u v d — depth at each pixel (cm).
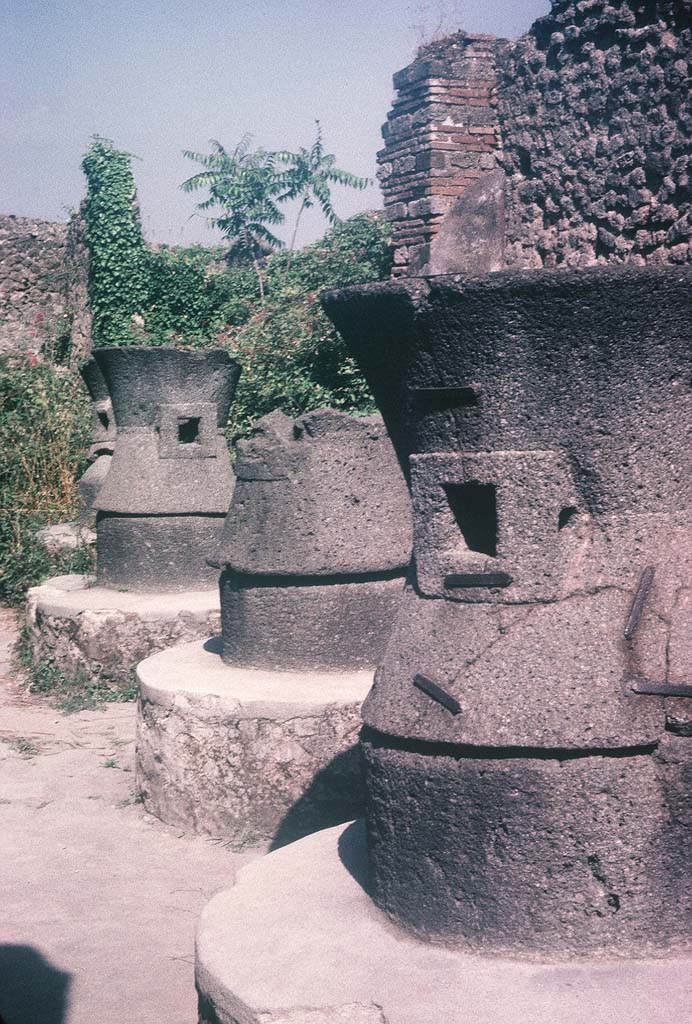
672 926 260
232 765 470
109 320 1723
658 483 272
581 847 257
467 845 265
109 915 400
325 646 504
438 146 1123
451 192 1135
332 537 495
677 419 271
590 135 994
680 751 258
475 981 250
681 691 258
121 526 746
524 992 244
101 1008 334
